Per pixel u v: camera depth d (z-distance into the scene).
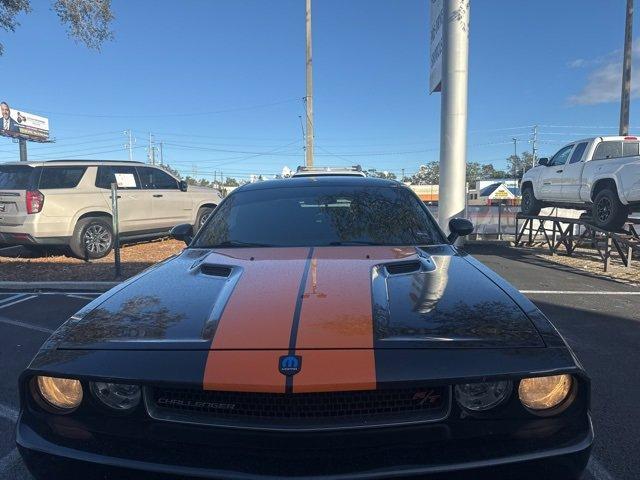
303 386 1.73
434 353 1.84
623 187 8.99
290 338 1.91
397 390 1.79
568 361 1.84
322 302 2.17
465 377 1.75
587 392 1.86
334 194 3.92
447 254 3.07
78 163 9.81
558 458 1.74
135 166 10.86
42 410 1.94
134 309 2.27
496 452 1.74
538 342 1.92
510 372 1.77
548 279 8.34
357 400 1.78
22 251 10.68
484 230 14.20
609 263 9.73
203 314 2.16
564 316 5.92
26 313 6.22
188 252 3.33
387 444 1.75
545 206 12.35
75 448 1.85
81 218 9.57
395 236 3.39
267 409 1.78
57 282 7.56
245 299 2.24
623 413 3.35
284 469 1.71
